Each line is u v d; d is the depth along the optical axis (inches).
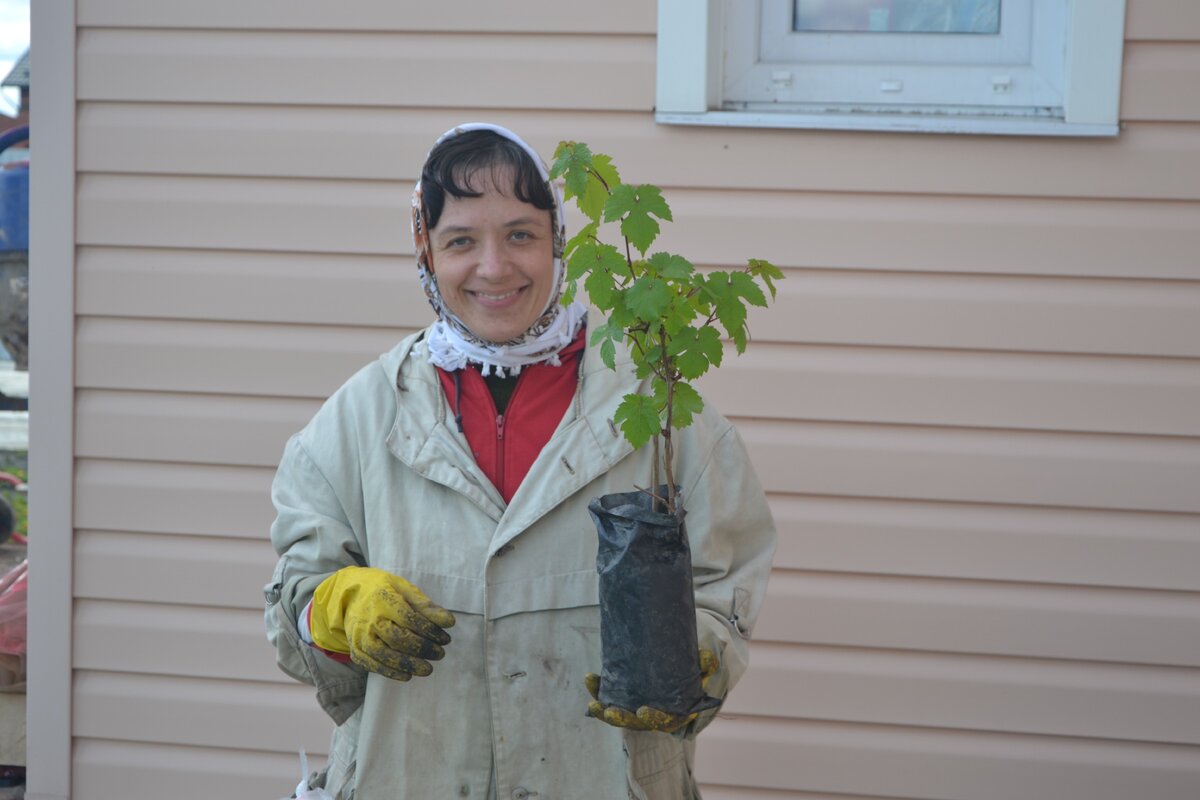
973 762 115.1
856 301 112.9
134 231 119.8
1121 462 111.5
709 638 69.9
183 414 120.8
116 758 123.9
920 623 114.7
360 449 76.3
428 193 73.6
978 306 111.7
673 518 64.7
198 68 117.8
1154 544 111.8
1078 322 110.9
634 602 64.0
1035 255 110.9
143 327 120.7
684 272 63.7
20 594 137.1
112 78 118.7
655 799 73.7
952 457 113.0
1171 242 109.4
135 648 122.9
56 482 122.0
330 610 68.6
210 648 122.2
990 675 114.5
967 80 112.1
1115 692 113.3
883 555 114.4
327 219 118.0
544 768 72.2
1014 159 110.3
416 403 76.2
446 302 75.2
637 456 75.1
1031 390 111.9
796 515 115.0
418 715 73.0
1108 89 107.7
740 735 117.5
